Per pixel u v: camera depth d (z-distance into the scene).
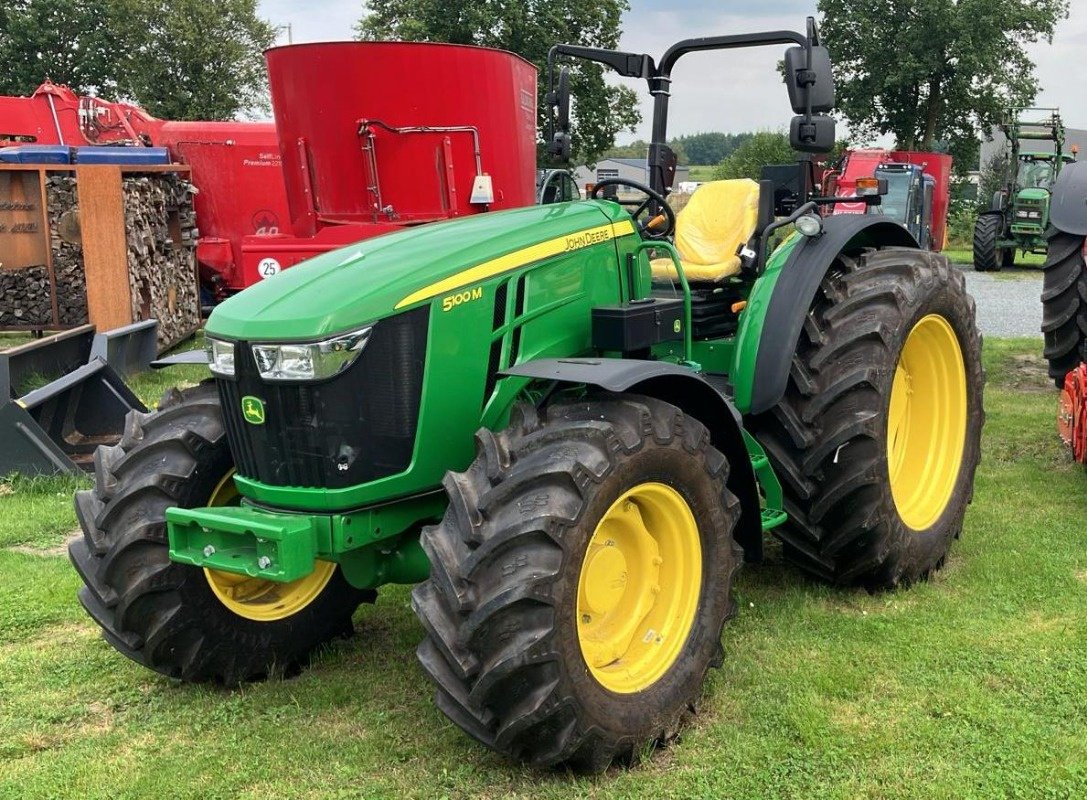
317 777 2.86
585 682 2.66
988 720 2.96
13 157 10.38
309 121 7.86
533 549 2.58
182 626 3.31
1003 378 8.12
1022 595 3.88
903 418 4.32
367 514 2.95
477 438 2.81
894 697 3.14
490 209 8.20
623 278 3.63
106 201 9.67
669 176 4.48
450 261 3.05
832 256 3.83
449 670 2.63
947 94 32.00
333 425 2.84
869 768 2.76
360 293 2.88
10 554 4.81
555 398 3.09
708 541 3.09
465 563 2.57
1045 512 4.82
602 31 27.98
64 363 7.25
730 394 3.84
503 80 8.23
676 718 2.94
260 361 2.88
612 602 2.93
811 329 3.76
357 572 3.13
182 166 11.44
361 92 7.70
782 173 4.68
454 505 2.66
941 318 4.18
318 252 7.98
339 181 7.94
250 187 12.25
